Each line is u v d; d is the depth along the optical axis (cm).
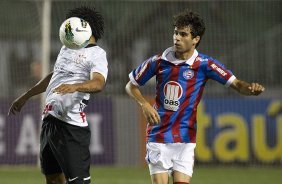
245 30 6284
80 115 2122
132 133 5041
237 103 5038
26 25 6059
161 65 2244
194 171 4744
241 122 5041
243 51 6003
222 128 5028
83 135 2125
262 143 5038
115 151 5028
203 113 5009
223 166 5022
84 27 2088
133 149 5034
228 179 4247
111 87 5734
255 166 5031
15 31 6069
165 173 2223
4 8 6109
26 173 4534
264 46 6059
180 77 2222
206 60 2236
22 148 4944
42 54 5078
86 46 2130
